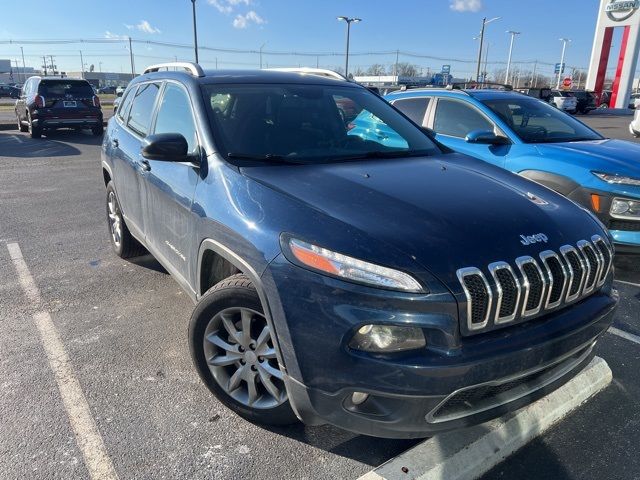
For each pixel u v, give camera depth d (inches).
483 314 82.7
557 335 88.1
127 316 153.9
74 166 419.8
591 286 97.7
